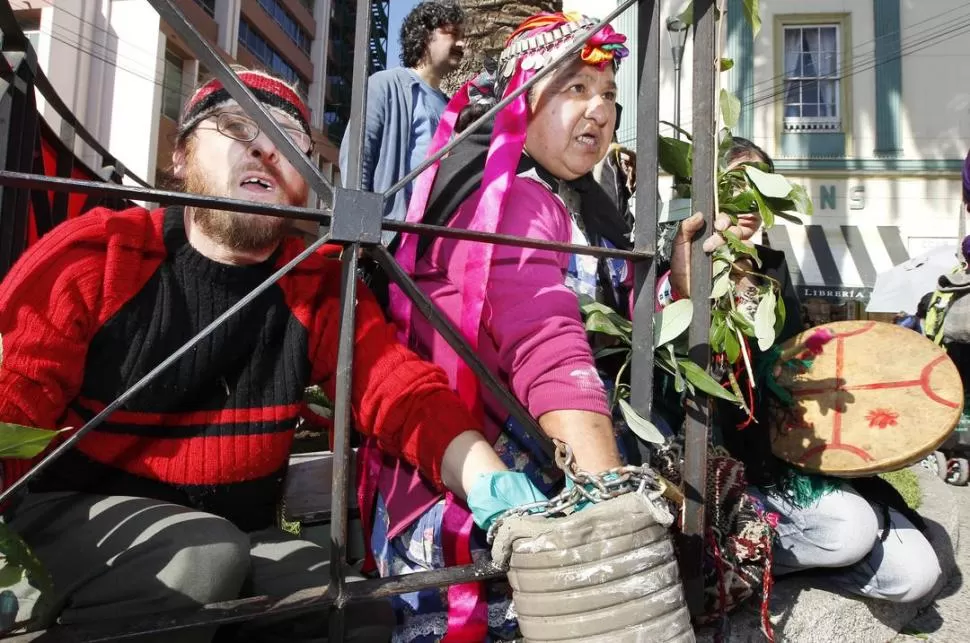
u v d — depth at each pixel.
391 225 1.09
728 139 1.74
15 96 1.83
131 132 20.39
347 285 1.08
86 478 1.34
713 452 1.78
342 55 44.84
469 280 1.41
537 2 3.79
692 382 1.40
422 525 1.46
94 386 1.31
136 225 1.37
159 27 20.39
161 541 1.19
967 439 5.03
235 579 1.23
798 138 12.88
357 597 1.07
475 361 1.18
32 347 1.19
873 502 2.12
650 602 1.01
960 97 12.53
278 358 1.46
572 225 1.69
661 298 1.86
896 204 12.70
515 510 1.12
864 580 2.09
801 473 2.02
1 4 1.69
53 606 1.06
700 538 1.46
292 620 1.47
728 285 1.60
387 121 2.84
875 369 2.08
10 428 0.83
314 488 2.09
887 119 12.70
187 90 22.06
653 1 1.37
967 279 4.57
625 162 2.37
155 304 1.34
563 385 1.25
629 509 1.04
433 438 1.33
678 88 4.36
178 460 1.37
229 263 1.42
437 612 1.43
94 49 20.33
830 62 12.84
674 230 2.04
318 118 39.22
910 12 12.57
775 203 1.75
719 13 1.47
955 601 2.64
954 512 3.29
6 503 1.15
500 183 1.46
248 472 1.44
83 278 1.28
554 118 1.60
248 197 1.38
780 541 2.06
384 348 1.42
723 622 1.65
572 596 1.00
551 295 1.34
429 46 3.16
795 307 2.47
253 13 31.20
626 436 1.66
